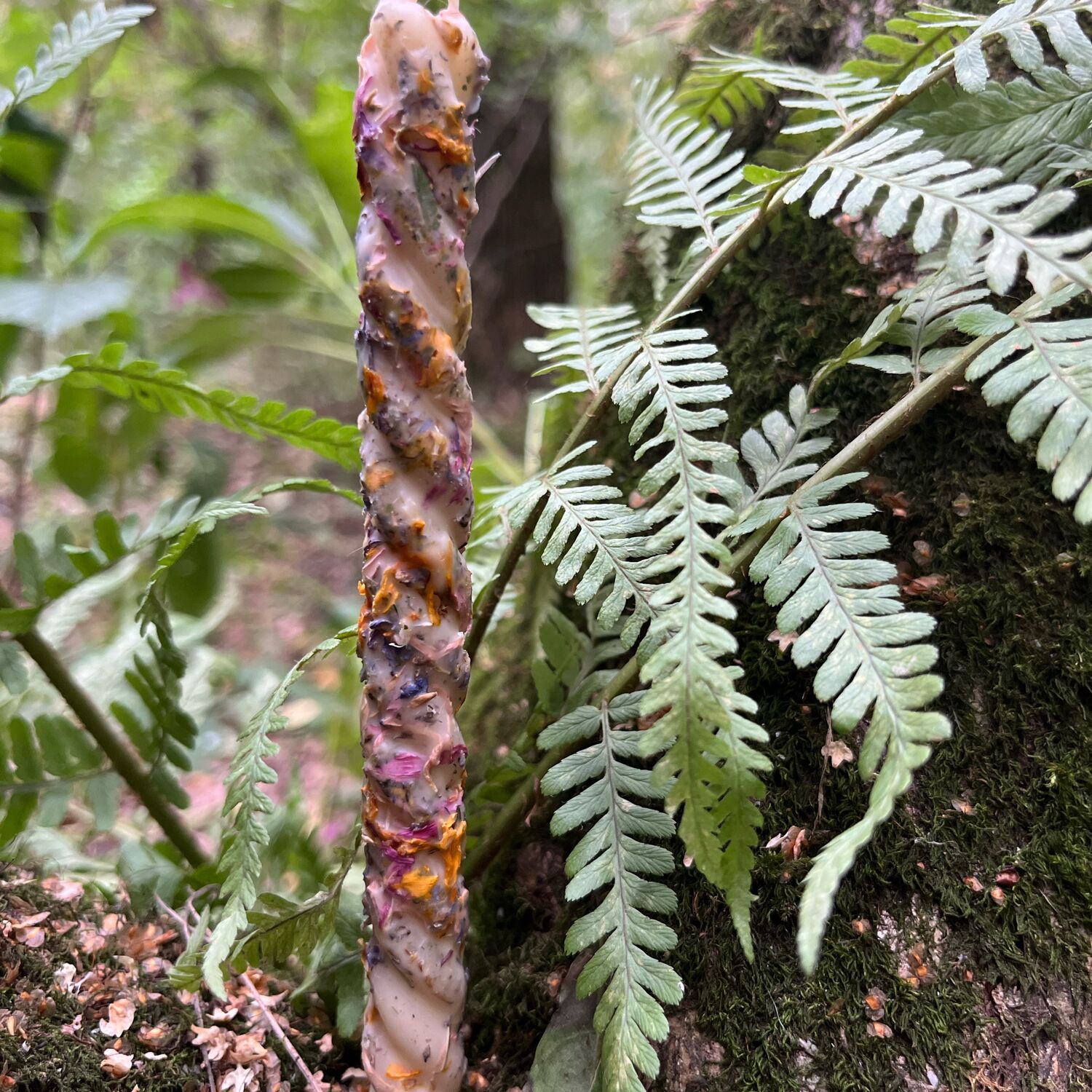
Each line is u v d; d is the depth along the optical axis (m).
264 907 0.35
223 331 0.83
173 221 0.70
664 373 0.32
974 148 0.33
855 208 0.30
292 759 0.76
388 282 0.28
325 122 0.63
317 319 0.83
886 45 0.36
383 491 0.29
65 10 0.85
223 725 0.77
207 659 0.58
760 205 0.33
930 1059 0.31
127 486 0.90
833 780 0.34
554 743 0.32
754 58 0.39
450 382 0.28
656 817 0.31
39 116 0.62
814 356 0.39
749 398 0.39
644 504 0.40
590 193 1.46
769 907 0.33
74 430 0.71
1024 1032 0.31
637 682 0.33
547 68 1.15
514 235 1.33
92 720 0.40
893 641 0.27
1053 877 0.32
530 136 1.22
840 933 0.33
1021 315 0.29
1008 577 0.35
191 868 0.42
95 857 0.51
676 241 0.44
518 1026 0.35
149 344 0.99
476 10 1.01
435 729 0.29
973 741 0.34
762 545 0.31
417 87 0.27
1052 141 0.32
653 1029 0.29
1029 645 0.34
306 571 1.24
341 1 0.99
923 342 0.32
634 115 0.42
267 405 0.39
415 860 0.29
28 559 0.39
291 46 1.16
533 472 0.49
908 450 0.37
